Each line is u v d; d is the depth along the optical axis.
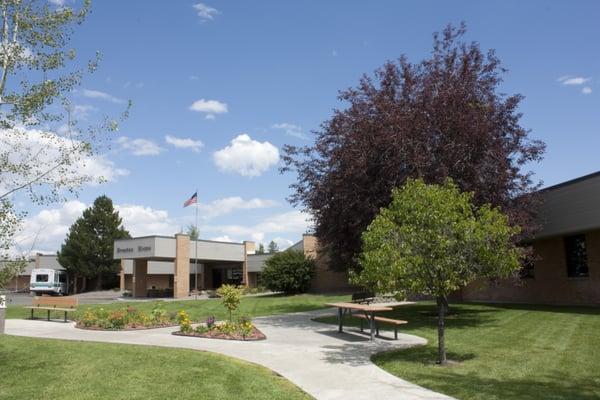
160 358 10.22
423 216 9.70
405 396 7.42
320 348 11.89
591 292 20.58
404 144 16.30
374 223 10.37
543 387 7.67
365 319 17.92
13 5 9.09
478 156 16.77
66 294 59.44
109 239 65.25
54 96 9.27
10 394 7.46
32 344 12.36
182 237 47.31
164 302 35.00
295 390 7.86
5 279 8.71
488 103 17.27
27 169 9.04
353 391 7.78
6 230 8.66
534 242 23.88
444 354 9.85
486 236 9.73
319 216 19.23
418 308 22.36
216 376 8.59
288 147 19.38
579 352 10.29
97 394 7.45
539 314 17.72
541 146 18.23
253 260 55.97
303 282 43.75
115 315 16.70
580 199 19.50
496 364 9.50
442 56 18.84
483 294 27.28
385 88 18.50
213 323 14.71
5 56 9.04
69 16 9.42
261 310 24.80
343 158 17.22
